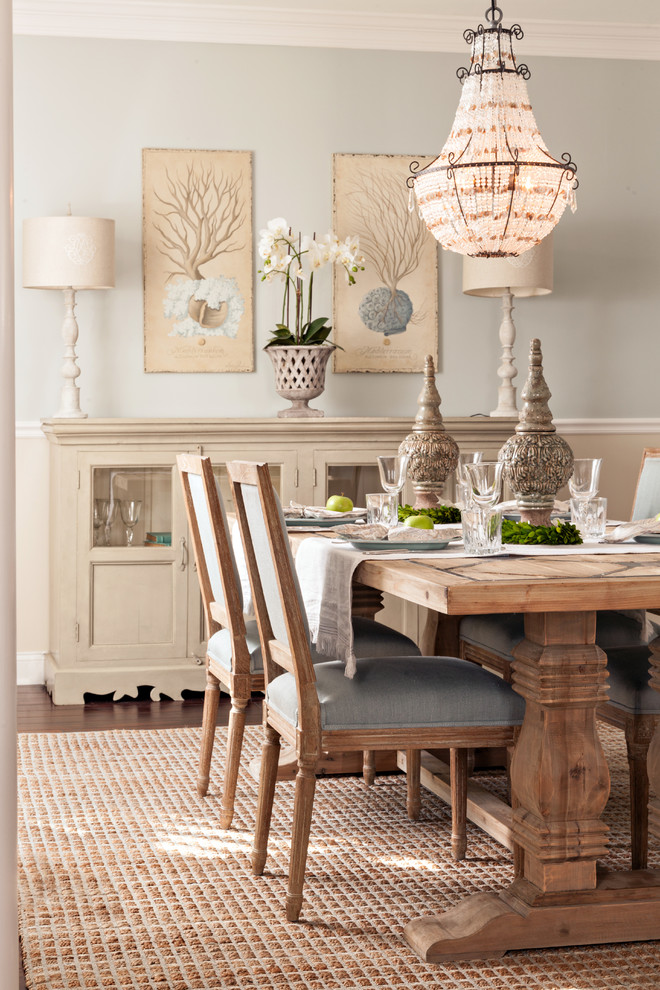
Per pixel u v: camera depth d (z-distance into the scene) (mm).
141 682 4434
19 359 4742
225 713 4301
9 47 1189
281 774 3363
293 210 4984
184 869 2617
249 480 2352
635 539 2709
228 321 4930
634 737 2475
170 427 4375
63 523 4359
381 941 2215
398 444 4602
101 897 2445
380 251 5047
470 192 3225
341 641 2346
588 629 2188
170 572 4461
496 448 4719
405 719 2242
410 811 3016
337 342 5027
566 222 5258
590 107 5242
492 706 2271
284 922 2307
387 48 5031
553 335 5273
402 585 2115
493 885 2510
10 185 1203
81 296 4805
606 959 2141
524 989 2006
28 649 4793
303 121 4977
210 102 4895
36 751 3699
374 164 5031
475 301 5160
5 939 1211
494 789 3219
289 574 2230
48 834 2871
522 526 2742
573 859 2188
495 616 3098
